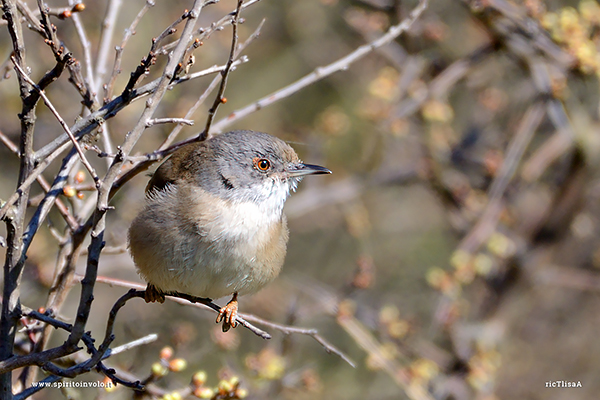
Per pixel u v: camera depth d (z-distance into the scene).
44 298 11.77
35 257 10.88
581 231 13.36
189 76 5.54
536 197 14.84
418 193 18.16
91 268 4.80
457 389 11.62
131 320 11.70
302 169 7.16
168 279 6.40
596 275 13.74
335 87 16.33
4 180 12.93
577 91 11.93
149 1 6.18
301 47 16.59
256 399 9.53
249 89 16.70
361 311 11.63
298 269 17.56
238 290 6.70
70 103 12.38
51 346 12.09
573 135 11.45
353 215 14.86
